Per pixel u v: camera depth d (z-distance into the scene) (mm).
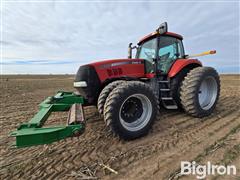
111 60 3432
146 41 4164
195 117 3732
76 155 2346
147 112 2869
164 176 1852
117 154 2330
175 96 3818
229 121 3438
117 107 2502
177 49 4266
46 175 1950
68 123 2105
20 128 1922
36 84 16422
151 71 3795
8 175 1979
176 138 2748
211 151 2307
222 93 7012
